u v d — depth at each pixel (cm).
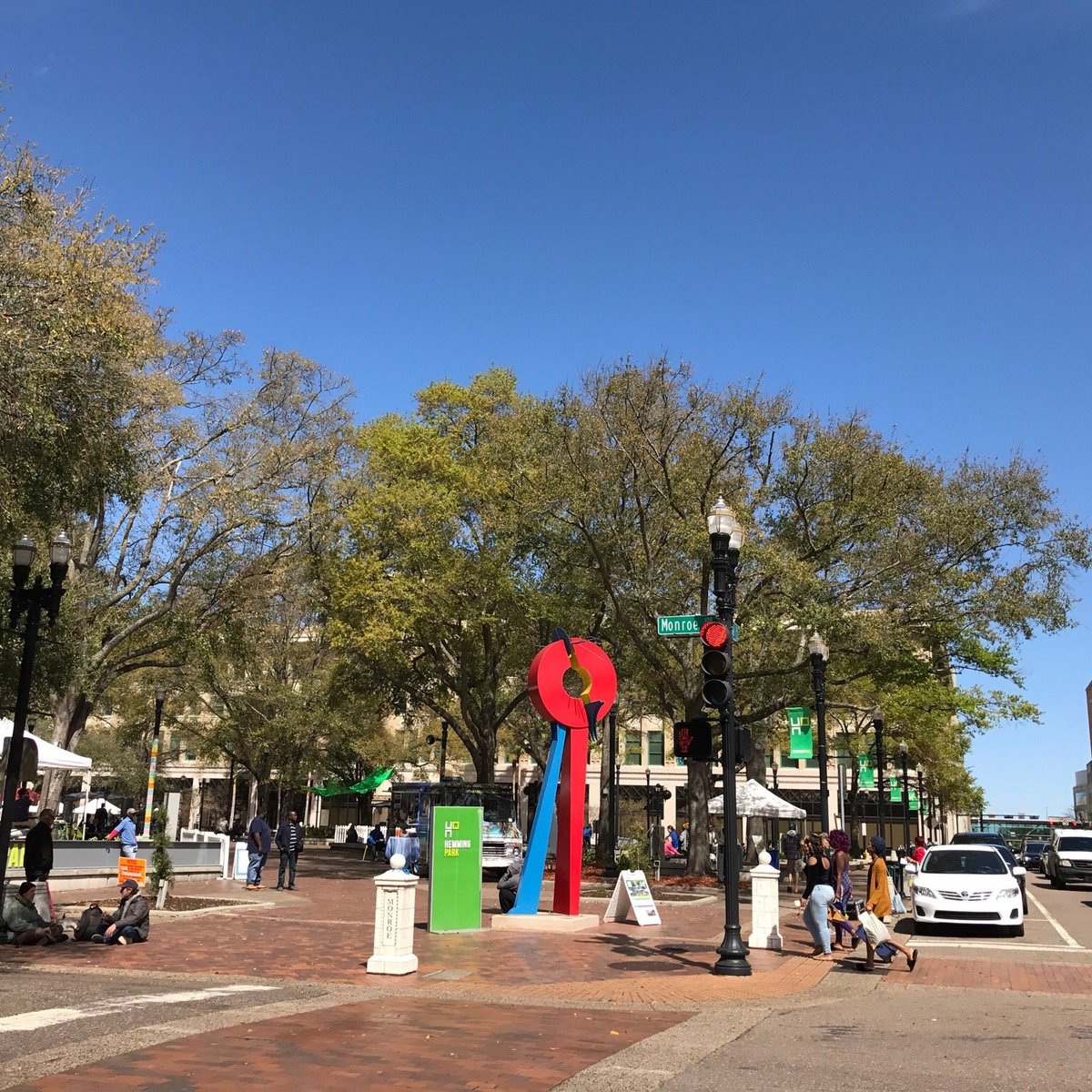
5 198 1538
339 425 3369
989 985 1216
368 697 4009
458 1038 802
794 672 2862
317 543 3441
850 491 2562
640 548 2791
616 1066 716
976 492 2503
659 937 1612
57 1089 601
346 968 1223
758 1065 734
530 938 1570
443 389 3738
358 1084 640
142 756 6575
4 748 2262
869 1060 757
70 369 1509
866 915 1342
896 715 3794
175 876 2606
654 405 2677
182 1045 734
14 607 1543
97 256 1684
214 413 3155
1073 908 2577
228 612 3256
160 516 3111
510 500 3130
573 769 1800
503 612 3469
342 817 7406
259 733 4819
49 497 1658
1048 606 2408
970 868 1931
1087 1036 874
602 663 1855
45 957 1291
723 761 1312
